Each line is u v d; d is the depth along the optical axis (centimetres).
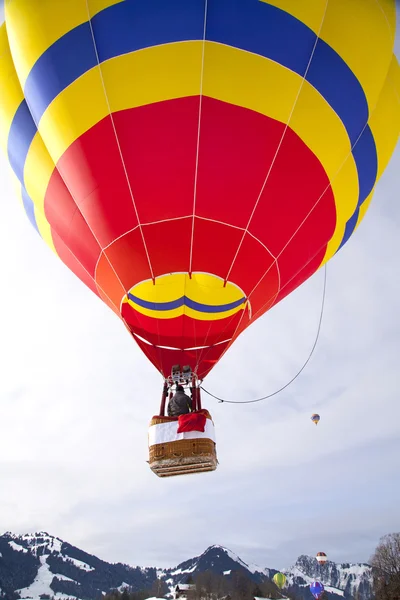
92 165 860
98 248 939
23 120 954
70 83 839
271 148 841
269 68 812
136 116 818
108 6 804
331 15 842
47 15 836
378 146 1005
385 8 905
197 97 807
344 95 887
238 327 1016
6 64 942
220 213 862
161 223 870
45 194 989
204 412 861
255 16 794
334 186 943
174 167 832
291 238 930
